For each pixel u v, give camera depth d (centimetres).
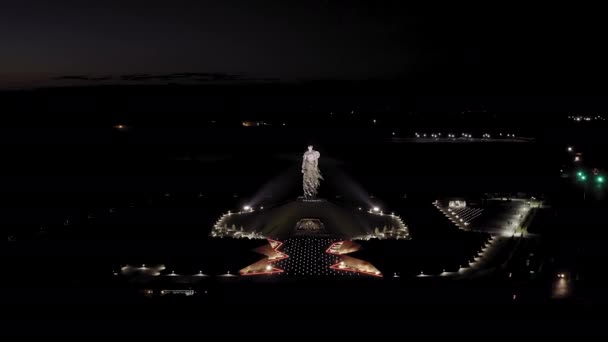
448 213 10331
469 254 7825
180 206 10950
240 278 7038
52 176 13825
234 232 9131
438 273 7106
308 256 7844
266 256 7581
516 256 7781
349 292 6512
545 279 6881
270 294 6481
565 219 9656
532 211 10244
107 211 10556
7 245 8375
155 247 8231
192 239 8644
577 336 5359
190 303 6225
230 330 5550
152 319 5812
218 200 11456
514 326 5584
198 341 5325
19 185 12850
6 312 5975
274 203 11019
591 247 8125
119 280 6944
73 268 7375
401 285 6725
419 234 8900
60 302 6244
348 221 9181
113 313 5953
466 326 5591
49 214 10319
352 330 5525
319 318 5816
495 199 11294
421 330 5512
